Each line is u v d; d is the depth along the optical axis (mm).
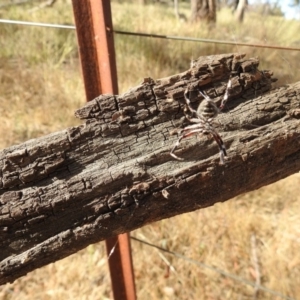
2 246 239
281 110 265
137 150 254
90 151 252
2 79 878
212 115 259
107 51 329
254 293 566
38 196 239
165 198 248
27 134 763
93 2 318
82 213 244
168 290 574
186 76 264
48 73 888
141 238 640
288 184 723
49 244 239
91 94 350
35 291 579
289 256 608
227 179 255
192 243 626
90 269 605
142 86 261
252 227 651
